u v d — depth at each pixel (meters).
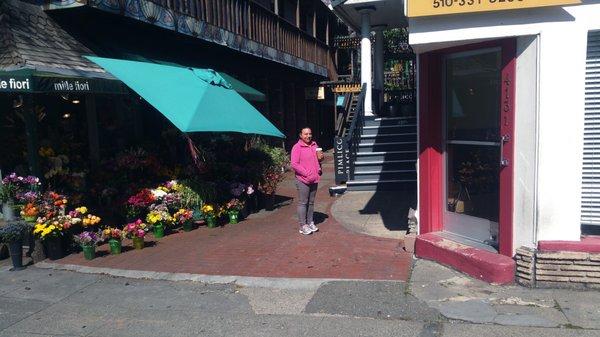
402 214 8.71
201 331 4.46
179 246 7.36
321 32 23.70
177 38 11.07
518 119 5.16
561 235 5.04
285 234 7.80
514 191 5.25
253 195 9.83
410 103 15.49
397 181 10.98
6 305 5.24
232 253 6.84
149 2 9.40
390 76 22.47
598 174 5.07
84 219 7.14
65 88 6.53
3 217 7.63
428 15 5.19
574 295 4.80
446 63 6.08
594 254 4.86
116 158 8.55
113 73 7.64
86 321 4.78
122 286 5.73
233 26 12.97
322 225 8.30
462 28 5.22
